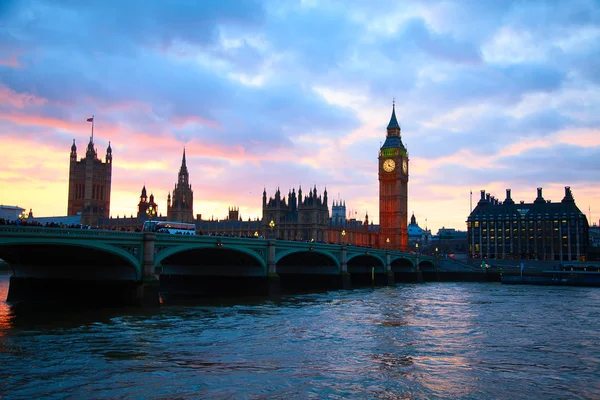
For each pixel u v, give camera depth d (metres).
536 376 45.78
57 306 84.38
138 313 76.75
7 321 68.81
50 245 71.12
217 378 43.31
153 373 44.31
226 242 97.06
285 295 115.12
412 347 57.06
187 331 63.66
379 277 175.62
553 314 87.12
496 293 134.75
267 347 55.66
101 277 84.81
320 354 52.75
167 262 118.06
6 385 40.50
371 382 43.03
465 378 44.84
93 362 47.41
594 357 53.22
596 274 183.12
